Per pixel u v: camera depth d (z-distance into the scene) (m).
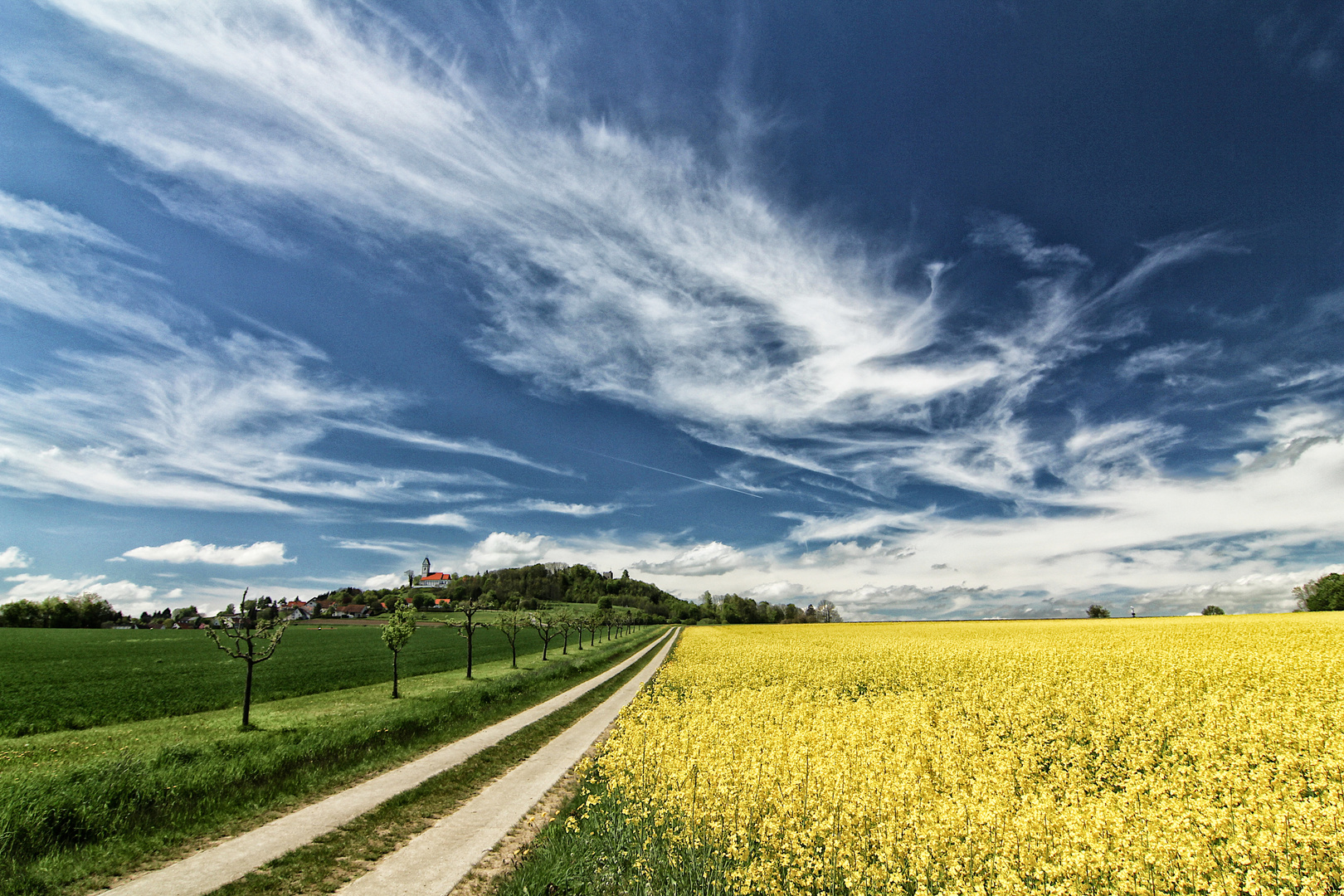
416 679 32.09
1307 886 4.94
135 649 50.31
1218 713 12.15
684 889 6.26
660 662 40.47
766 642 51.81
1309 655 21.48
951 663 26.72
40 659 41.06
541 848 8.19
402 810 10.45
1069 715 13.98
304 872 7.88
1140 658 23.98
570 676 33.12
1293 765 8.91
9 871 7.62
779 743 9.81
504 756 14.44
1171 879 5.11
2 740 16.89
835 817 6.66
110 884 7.54
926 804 6.94
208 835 9.23
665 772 9.11
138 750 13.84
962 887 5.21
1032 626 64.44
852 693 21.73
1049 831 6.01
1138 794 7.29
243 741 14.63
